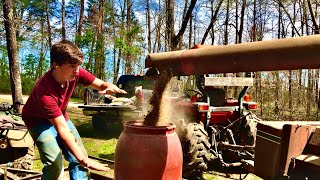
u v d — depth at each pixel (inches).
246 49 83.3
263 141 150.4
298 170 138.4
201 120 228.2
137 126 84.7
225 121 244.1
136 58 969.5
